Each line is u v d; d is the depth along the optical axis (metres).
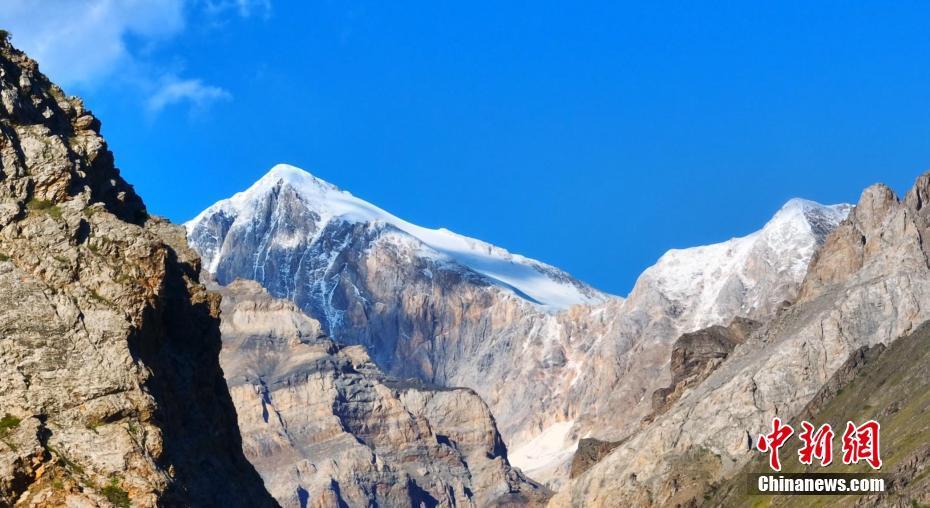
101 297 109.81
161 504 102.19
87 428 103.31
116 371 105.69
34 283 107.88
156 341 115.56
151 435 104.81
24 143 115.00
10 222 110.69
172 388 116.25
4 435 101.31
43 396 103.75
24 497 99.38
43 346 105.50
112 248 113.31
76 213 113.25
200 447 119.12
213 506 115.44
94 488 100.94
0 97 117.44
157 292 114.00
